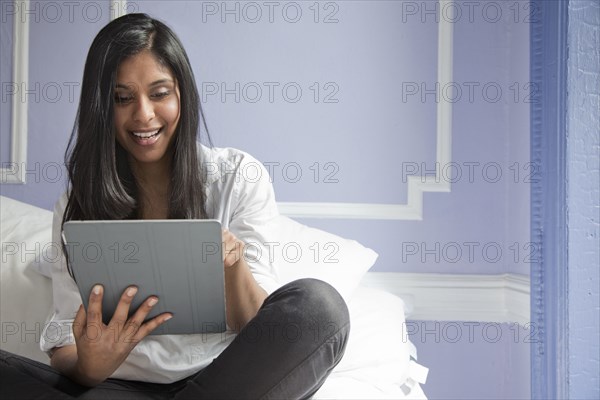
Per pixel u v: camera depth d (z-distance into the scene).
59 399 1.13
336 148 2.27
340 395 1.36
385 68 2.28
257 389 1.15
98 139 1.46
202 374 1.18
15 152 2.24
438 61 2.27
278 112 2.27
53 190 2.25
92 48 1.46
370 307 1.91
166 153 1.54
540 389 1.92
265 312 1.20
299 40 2.27
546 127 1.91
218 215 1.60
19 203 2.07
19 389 1.14
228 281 1.44
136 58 1.43
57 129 2.26
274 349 1.16
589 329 1.82
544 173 1.91
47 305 1.83
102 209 1.48
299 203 2.27
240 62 2.27
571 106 1.83
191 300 1.26
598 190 1.83
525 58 2.16
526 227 2.15
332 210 2.27
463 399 2.29
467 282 2.27
